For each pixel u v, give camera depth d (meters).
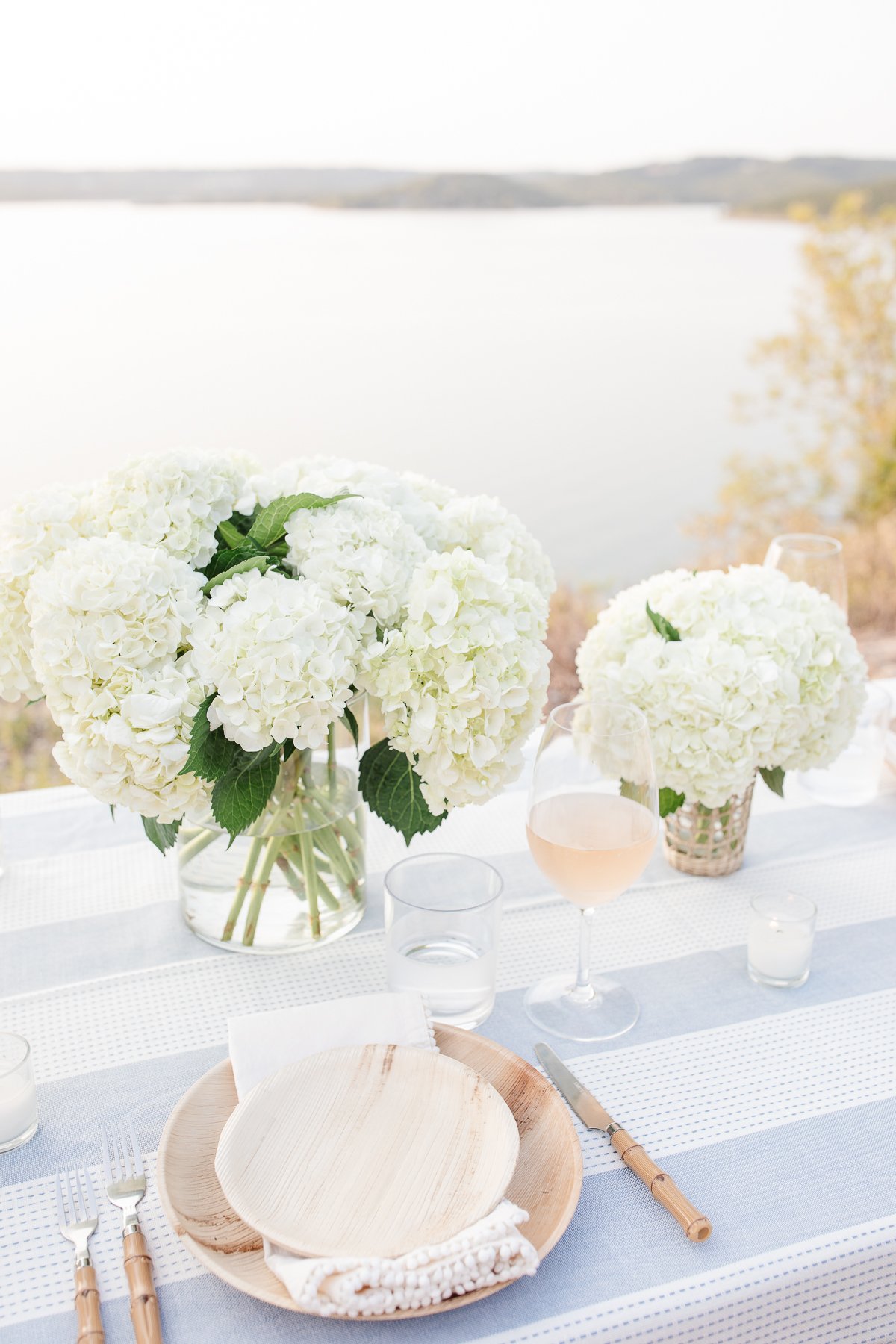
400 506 0.96
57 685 0.82
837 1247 0.71
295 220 4.31
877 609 5.19
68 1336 0.64
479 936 0.91
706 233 4.89
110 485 0.90
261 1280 0.64
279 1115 0.72
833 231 4.94
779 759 1.08
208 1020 0.94
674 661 1.06
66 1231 0.71
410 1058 0.77
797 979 1.00
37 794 1.38
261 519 0.90
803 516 5.18
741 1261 0.69
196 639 0.81
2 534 0.92
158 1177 0.68
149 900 1.14
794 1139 0.81
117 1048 0.91
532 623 0.88
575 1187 0.69
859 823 1.31
